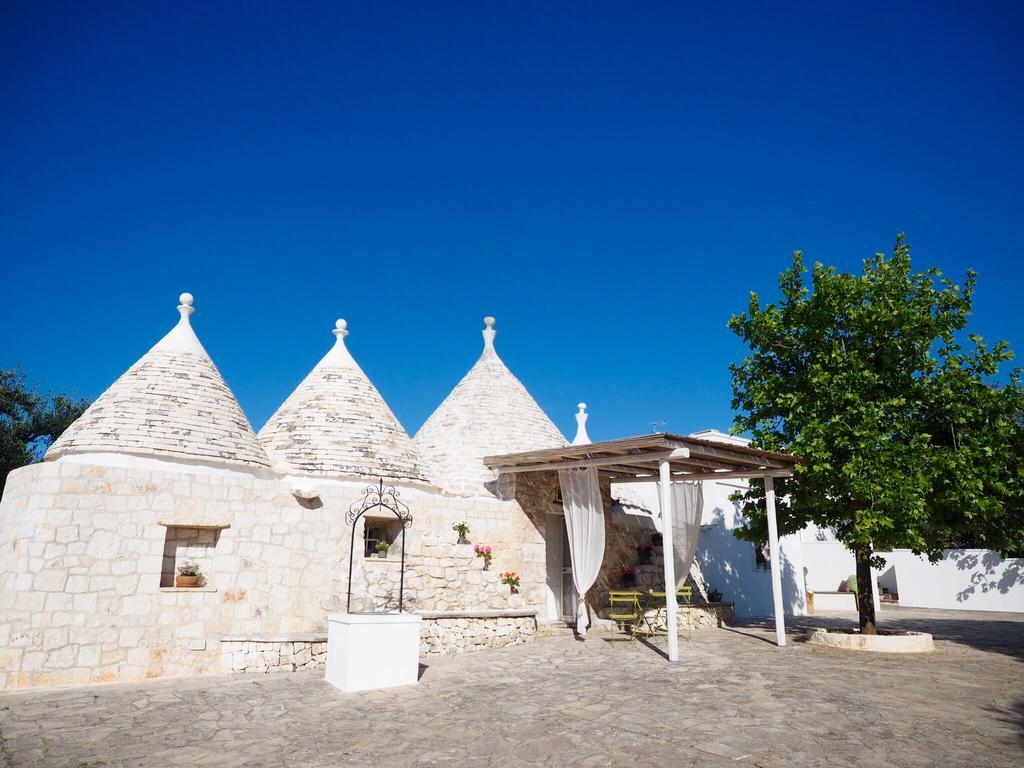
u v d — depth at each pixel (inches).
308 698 374.0
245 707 353.4
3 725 318.0
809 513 621.6
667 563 506.3
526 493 682.8
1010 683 411.8
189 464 496.1
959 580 1007.0
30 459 932.6
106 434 480.1
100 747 282.8
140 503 459.5
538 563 673.6
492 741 288.4
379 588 548.7
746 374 647.8
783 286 630.5
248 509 502.9
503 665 480.7
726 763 257.0
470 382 813.2
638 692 385.7
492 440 730.2
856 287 572.1
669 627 499.8
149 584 452.8
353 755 270.7
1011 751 271.0
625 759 262.4
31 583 416.8
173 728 312.7
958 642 607.5
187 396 530.6
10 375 986.7
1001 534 570.6
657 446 508.1
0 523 454.6
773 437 609.9
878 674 441.7
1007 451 541.0
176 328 580.7
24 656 408.2
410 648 418.0
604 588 719.1
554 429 802.2
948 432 571.2
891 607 1053.2
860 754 267.4
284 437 602.5
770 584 940.0
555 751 273.4
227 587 482.3
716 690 390.3
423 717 330.6
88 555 435.5
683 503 678.5
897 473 523.5
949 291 571.2
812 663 485.7
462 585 595.5
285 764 259.9
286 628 502.6
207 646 464.4
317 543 531.2
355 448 597.3
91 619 429.4
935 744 281.1
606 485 751.1
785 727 308.0
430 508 603.2
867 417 536.7
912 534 524.1
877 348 577.0
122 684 418.9
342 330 703.1
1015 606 949.8
